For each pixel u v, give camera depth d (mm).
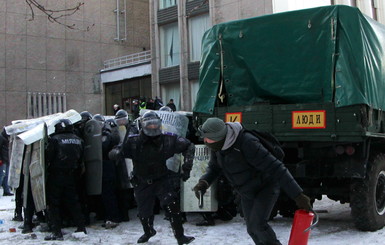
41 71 28844
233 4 20750
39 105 28656
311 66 6855
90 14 30422
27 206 7371
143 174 5707
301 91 6918
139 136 5625
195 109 7676
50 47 29172
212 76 7613
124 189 8016
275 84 7137
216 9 21469
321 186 7133
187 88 23047
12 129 8016
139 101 17562
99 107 30344
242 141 4121
